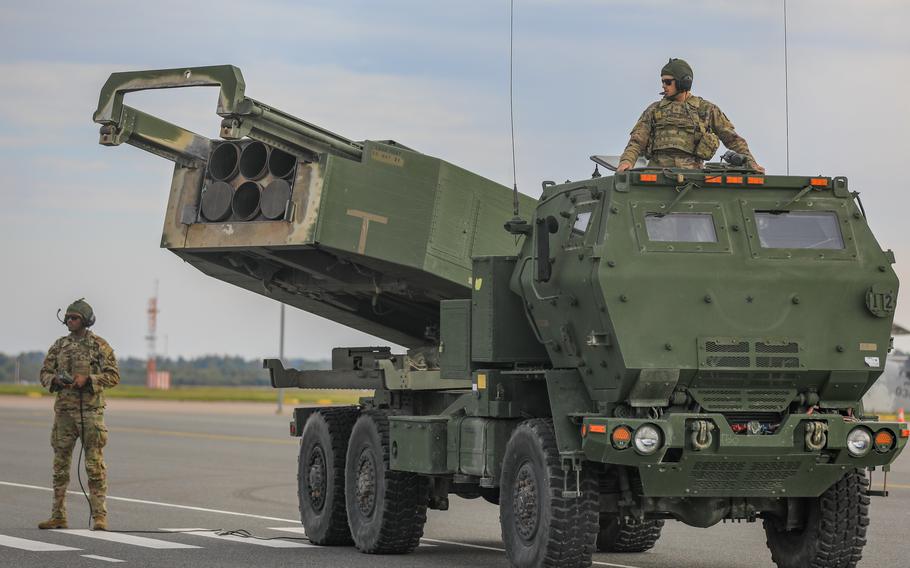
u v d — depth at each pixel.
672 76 16.88
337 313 22.17
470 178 19.42
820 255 15.27
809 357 15.01
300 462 20.86
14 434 50.84
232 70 17.95
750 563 18.47
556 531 15.17
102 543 19.05
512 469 16.20
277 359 21.70
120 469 34.22
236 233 19.62
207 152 20.06
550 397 15.58
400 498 18.56
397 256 19.02
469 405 17.64
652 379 14.68
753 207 15.39
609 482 15.73
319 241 18.67
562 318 15.73
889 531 22.05
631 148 16.83
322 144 18.67
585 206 15.57
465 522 23.98
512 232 16.91
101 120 19.20
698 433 14.46
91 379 20.52
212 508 25.02
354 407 20.77
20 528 20.92
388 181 18.97
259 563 17.22
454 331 18.14
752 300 15.01
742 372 14.84
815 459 14.97
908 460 40.88
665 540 21.25
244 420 66.69
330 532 19.86
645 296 14.79
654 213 15.15
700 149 16.86
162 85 18.64
